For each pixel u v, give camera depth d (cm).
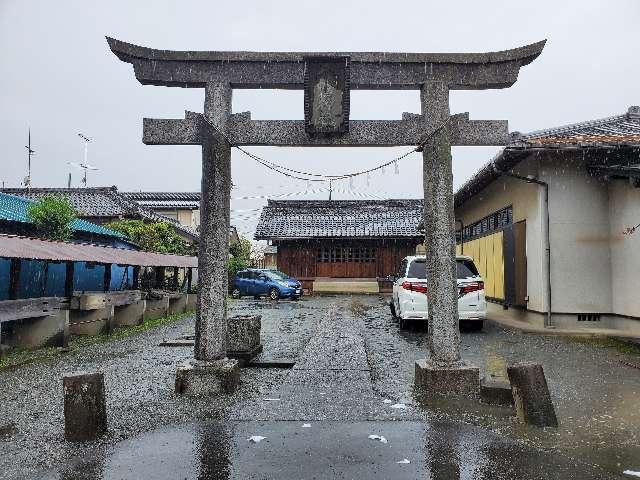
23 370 755
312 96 598
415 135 608
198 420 488
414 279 1128
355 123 609
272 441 426
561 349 863
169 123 610
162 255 1777
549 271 1101
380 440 427
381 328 1220
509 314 1353
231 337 787
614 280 1081
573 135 1230
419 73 612
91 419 438
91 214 2666
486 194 1605
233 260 3036
